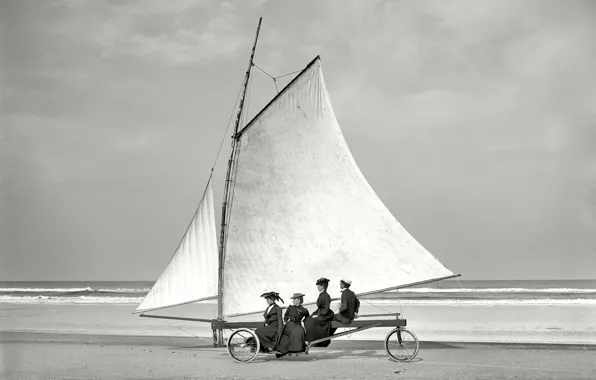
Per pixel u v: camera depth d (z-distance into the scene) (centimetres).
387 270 1873
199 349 1927
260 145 1925
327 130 1975
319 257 1900
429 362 1595
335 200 1938
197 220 1931
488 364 1560
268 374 1398
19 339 2308
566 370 1463
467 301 4841
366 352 1817
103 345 2089
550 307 4059
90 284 14550
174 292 1911
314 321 1605
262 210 1900
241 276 1859
